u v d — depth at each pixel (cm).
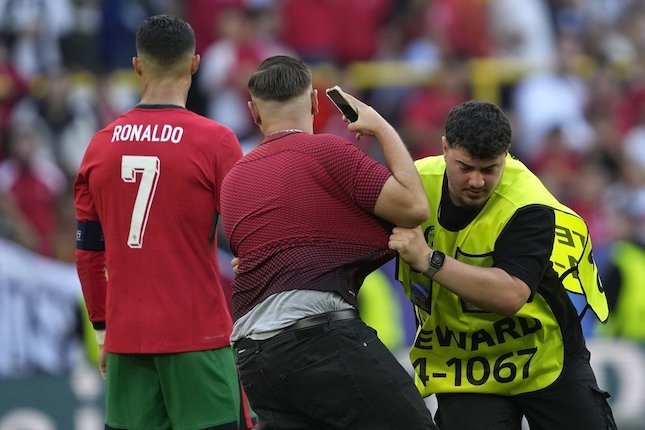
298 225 1447
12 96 3716
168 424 1670
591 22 4653
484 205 1528
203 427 1634
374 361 1437
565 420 1600
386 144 1465
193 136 1617
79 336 2853
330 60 4184
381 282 2912
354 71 4150
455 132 1452
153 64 1641
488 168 1455
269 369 1444
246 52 3931
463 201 1500
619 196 4100
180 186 1609
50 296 2872
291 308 1428
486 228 1519
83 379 2659
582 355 1634
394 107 4131
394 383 1441
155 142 1620
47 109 3694
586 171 4075
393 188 1430
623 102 4500
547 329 1580
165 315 1617
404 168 1448
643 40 4766
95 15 3922
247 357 1466
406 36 4334
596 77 4491
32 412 2608
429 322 1608
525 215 1506
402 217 1438
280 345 1433
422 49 4253
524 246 1495
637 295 3128
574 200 4031
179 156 1611
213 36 3984
